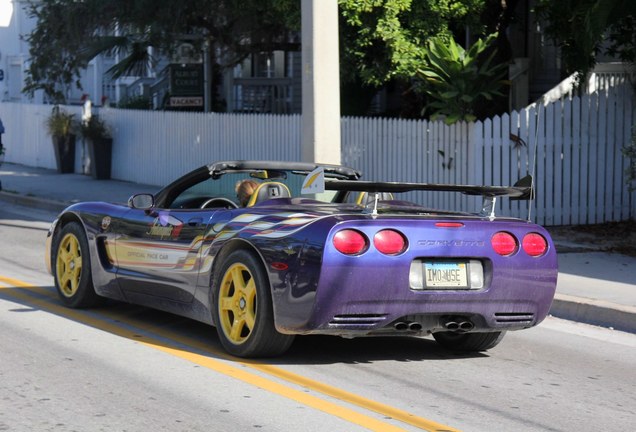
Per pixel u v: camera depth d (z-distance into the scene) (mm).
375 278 6871
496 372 7484
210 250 7664
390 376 7180
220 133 21094
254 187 8445
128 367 7176
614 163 15625
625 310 9438
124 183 23891
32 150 29031
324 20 12422
